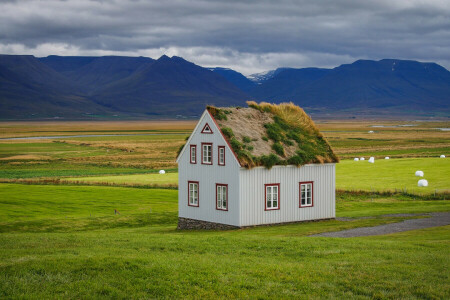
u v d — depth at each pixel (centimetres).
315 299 1841
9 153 15988
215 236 3256
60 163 12900
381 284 1992
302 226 4256
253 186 4341
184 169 4872
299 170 4603
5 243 2989
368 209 5447
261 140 4588
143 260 2294
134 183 8019
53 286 1950
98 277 2052
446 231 3419
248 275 2123
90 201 6388
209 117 4591
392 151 14838
